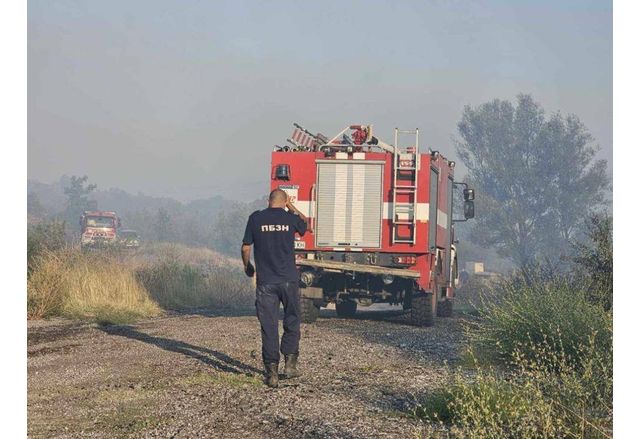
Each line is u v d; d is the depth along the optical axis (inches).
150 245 1915.6
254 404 322.0
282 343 381.4
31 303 668.7
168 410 314.2
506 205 3095.5
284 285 374.9
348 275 678.5
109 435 277.6
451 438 265.4
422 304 653.3
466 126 3380.9
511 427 263.1
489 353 425.4
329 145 670.5
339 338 535.5
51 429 286.7
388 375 386.3
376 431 277.9
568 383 284.2
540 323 406.9
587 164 3248.0
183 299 895.1
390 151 671.1
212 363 427.2
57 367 414.9
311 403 323.0
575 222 3144.7
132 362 429.7
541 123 3346.5
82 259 808.3
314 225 667.4
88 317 671.8
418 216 653.9
